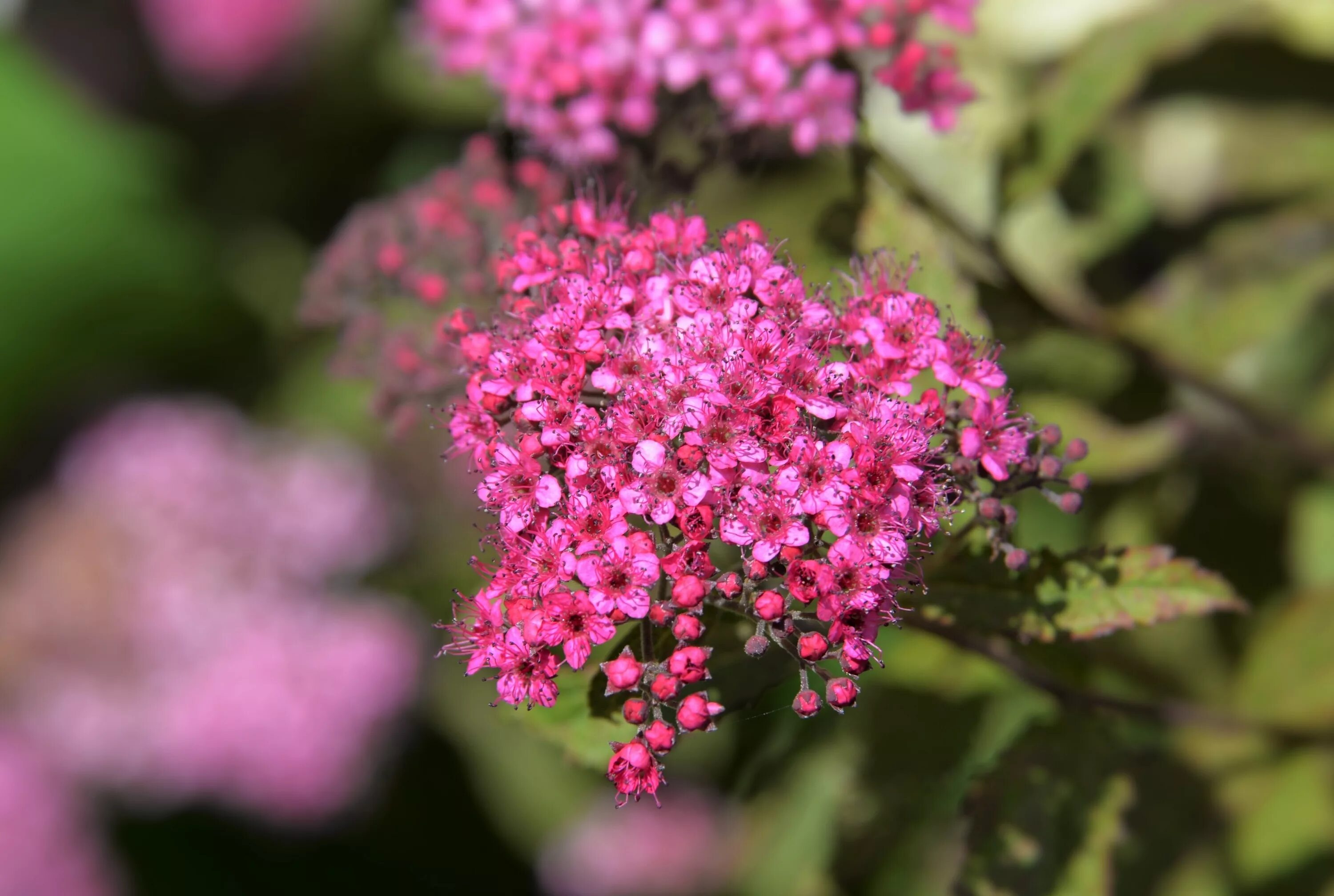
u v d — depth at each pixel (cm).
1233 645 38
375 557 48
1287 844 36
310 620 47
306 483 48
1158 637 37
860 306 31
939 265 32
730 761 37
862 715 34
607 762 31
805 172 36
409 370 35
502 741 48
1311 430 38
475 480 40
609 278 30
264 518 47
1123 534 38
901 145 38
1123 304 38
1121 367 37
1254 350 39
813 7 34
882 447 29
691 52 34
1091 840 33
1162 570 31
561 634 29
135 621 46
